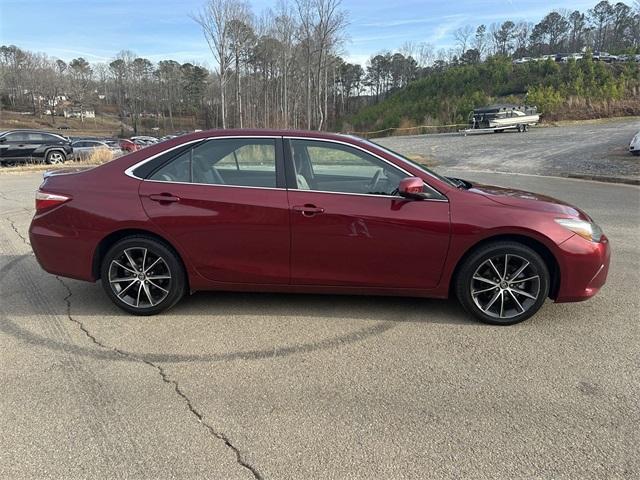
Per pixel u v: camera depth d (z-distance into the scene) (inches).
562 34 3983.8
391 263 148.0
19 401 109.3
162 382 117.8
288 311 162.4
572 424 101.2
